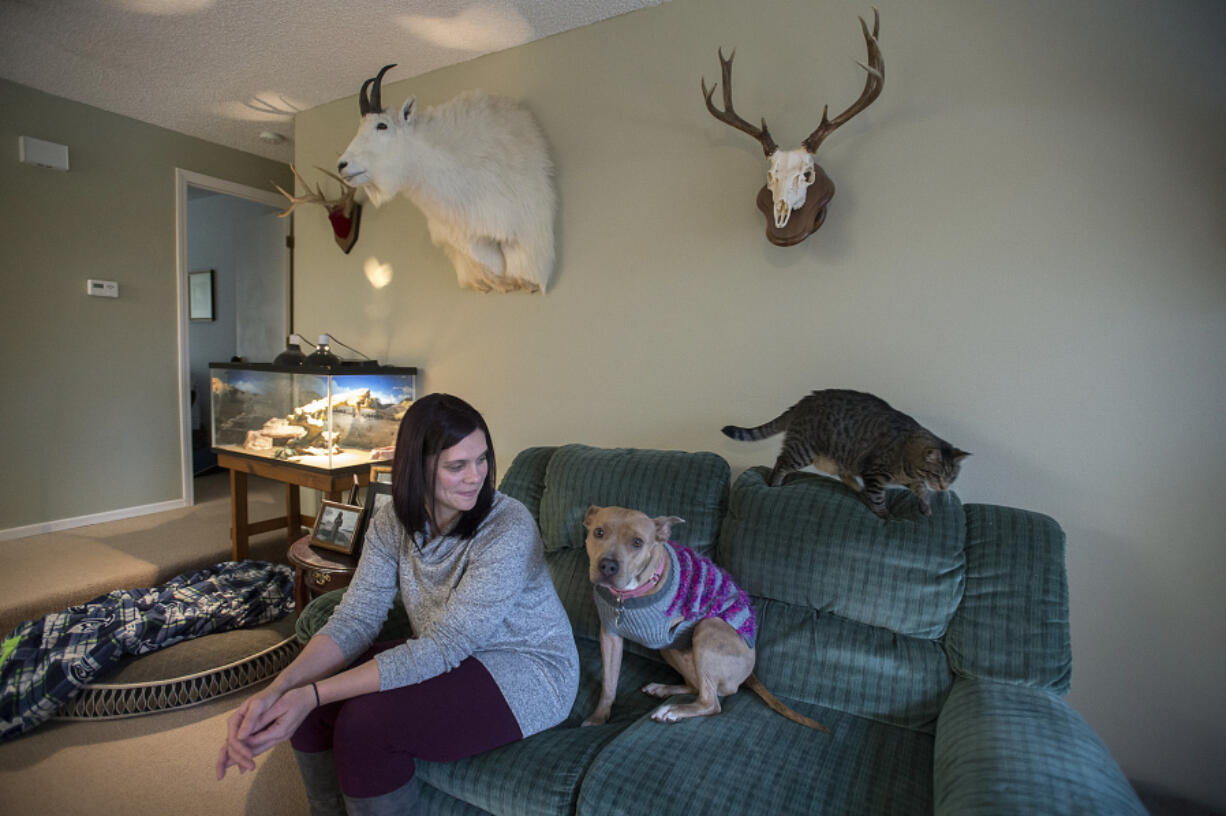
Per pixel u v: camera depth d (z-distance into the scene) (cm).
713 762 121
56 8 228
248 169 399
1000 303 172
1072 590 168
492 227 234
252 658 209
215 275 526
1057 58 164
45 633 199
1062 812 90
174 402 375
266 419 278
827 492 165
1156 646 161
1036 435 170
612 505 182
